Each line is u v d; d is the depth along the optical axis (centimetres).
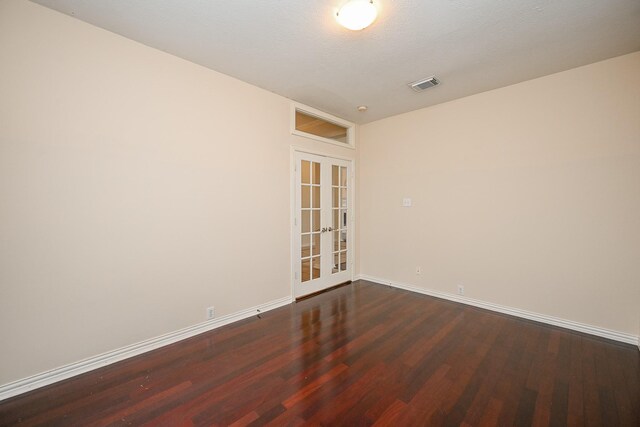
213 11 193
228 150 290
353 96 342
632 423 156
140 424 156
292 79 298
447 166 359
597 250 262
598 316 262
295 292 362
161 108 243
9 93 177
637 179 244
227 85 288
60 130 194
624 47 236
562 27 210
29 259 184
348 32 217
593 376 199
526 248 301
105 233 214
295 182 361
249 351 234
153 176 239
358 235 463
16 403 172
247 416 162
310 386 188
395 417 160
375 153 440
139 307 232
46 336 191
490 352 231
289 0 182
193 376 200
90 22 205
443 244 365
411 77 292
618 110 251
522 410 166
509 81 301
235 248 298
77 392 183
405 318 302
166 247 247
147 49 235
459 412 164
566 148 277
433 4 185
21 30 180
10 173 177
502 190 316
